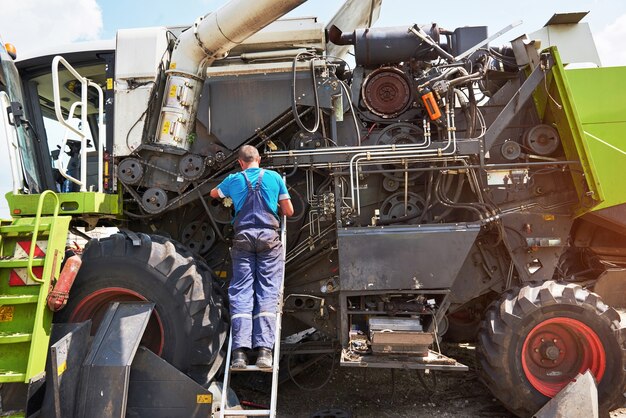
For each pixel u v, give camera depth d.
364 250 3.42
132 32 3.86
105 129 3.94
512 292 3.52
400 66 4.09
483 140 3.56
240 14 3.40
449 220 3.91
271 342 2.87
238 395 3.97
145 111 3.74
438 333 3.58
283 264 3.21
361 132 4.05
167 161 3.75
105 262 3.26
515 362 3.30
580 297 3.34
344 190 3.69
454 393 4.02
